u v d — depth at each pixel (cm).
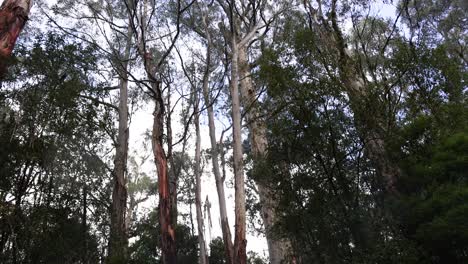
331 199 740
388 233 693
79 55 1218
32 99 1073
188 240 2102
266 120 937
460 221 607
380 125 773
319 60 816
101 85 1402
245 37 1483
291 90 791
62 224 1117
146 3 1304
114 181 1469
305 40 826
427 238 651
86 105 1260
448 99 812
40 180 1071
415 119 766
